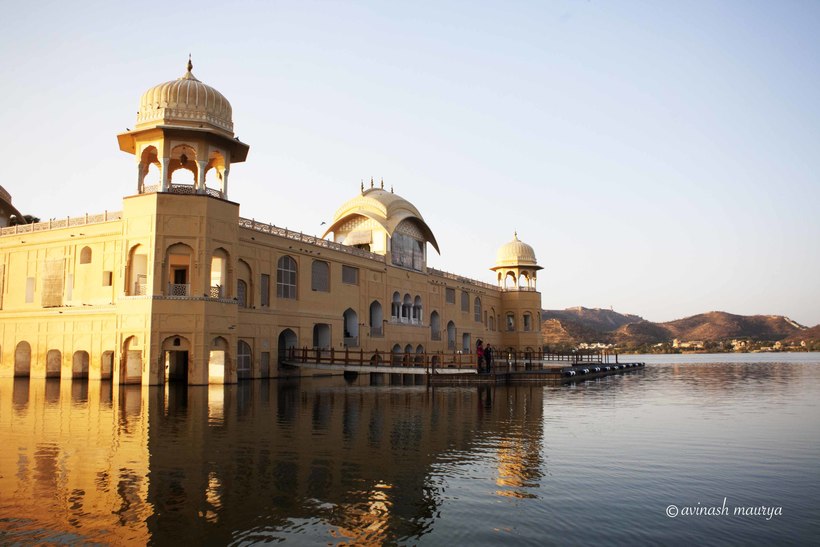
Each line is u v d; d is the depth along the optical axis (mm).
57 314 29109
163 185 24875
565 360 54406
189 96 25391
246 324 27984
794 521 6855
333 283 35250
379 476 8781
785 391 24938
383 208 42125
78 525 6684
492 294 61344
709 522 6805
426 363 28641
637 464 9609
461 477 8742
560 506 7379
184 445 11062
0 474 8828
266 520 6863
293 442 11414
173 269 27297
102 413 15633
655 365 60969
